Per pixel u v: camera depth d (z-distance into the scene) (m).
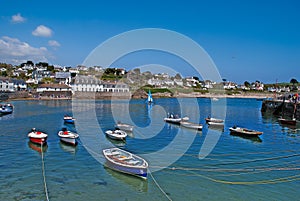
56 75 173.62
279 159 32.34
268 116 83.38
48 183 23.45
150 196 21.58
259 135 48.91
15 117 64.44
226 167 28.94
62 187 22.77
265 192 22.67
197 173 26.84
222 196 21.77
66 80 167.50
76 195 21.36
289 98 94.12
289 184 24.41
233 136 46.75
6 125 52.72
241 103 151.62
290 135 49.50
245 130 47.56
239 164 30.09
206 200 21.00
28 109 82.44
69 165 28.20
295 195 22.22
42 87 142.38
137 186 23.39
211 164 29.91
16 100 114.88
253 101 178.50
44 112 75.19
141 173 24.58
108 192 22.09
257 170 28.05
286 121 64.06
